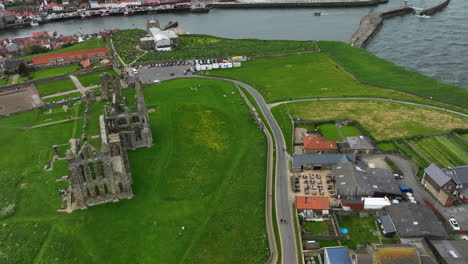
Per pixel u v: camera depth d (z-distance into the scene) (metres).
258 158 136.12
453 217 105.31
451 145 141.50
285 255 94.44
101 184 111.62
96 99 189.25
